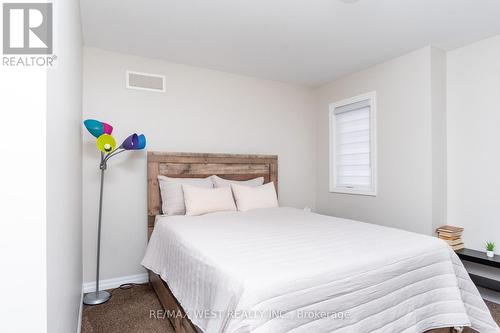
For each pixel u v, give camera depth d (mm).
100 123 2457
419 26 2467
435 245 1762
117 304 2418
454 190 2902
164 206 2893
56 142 839
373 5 2156
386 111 3275
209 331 1258
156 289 2562
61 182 974
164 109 3166
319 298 1230
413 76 2998
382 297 1428
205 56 3094
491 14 2277
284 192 4039
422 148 2904
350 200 3730
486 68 2689
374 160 3395
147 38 2664
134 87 3006
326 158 4125
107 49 2881
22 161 631
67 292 1238
